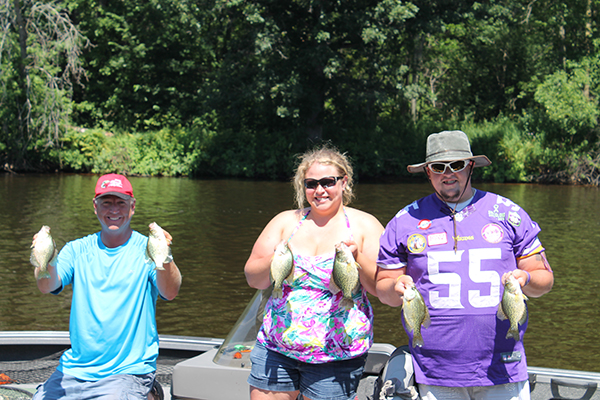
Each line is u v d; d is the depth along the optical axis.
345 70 32.19
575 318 9.68
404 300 2.97
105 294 3.42
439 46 46.59
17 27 30.50
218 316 9.42
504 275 2.97
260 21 28.50
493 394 3.13
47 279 3.34
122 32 38.44
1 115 30.44
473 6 31.06
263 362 3.23
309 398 3.18
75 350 3.45
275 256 2.99
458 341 3.09
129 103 38.69
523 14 41.03
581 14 36.53
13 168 31.83
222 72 32.44
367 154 33.88
